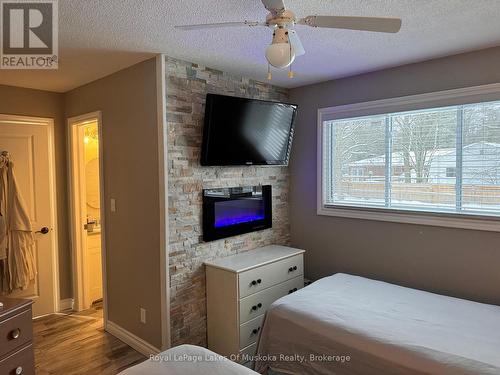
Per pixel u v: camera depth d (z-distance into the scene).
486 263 2.61
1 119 3.36
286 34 1.60
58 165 3.75
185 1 1.76
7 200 3.34
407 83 2.92
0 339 1.77
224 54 2.62
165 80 2.63
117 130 3.04
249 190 3.34
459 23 2.10
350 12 1.95
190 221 2.84
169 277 2.70
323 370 2.10
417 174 2.95
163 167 2.64
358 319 2.15
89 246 3.97
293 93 3.72
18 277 3.39
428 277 2.89
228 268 2.77
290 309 2.32
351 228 3.35
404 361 1.80
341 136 3.44
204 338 2.95
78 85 3.44
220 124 2.78
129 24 2.04
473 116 2.66
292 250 3.37
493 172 2.59
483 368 1.64
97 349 2.97
